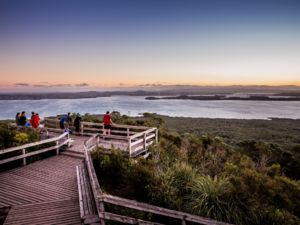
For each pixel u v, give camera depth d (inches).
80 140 521.0
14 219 209.8
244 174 370.3
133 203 201.5
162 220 259.9
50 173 330.0
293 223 285.9
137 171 309.4
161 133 685.3
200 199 281.3
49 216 215.5
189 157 471.2
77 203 241.1
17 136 408.2
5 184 291.3
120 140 512.1
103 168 335.6
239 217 270.5
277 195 346.6
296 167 757.3
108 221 227.0
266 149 840.9
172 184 303.6
